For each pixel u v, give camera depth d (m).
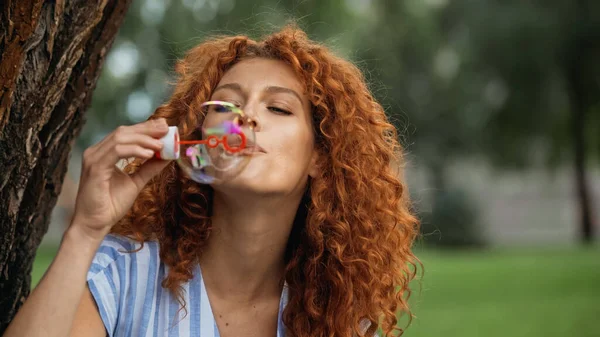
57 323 1.51
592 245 17.27
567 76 16.64
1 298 1.85
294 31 2.17
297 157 1.85
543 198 29.20
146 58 11.34
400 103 17.94
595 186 27.06
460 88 18.39
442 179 20.27
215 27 9.49
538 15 16.14
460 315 6.58
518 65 16.45
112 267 1.83
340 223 2.06
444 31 17.61
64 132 1.85
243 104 1.88
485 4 16.86
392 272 2.17
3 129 1.61
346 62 2.19
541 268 10.31
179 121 2.08
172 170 1.97
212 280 1.93
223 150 1.64
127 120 12.63
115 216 1.57
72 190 10.79
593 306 7.17
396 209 2.17
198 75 2.08
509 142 18.45
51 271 1.52
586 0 15.90
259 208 1.83
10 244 1.77
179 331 1.85
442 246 16.34
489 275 9.49
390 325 2.16
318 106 2.01
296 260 2.03
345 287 2.05
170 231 1.95
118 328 1.82
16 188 1.70
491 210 29.11
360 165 2.08
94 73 1.85
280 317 1.99
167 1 10.10
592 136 18.69
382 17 16.12
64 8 1.63
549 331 5.87
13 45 1.51
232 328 1.95
